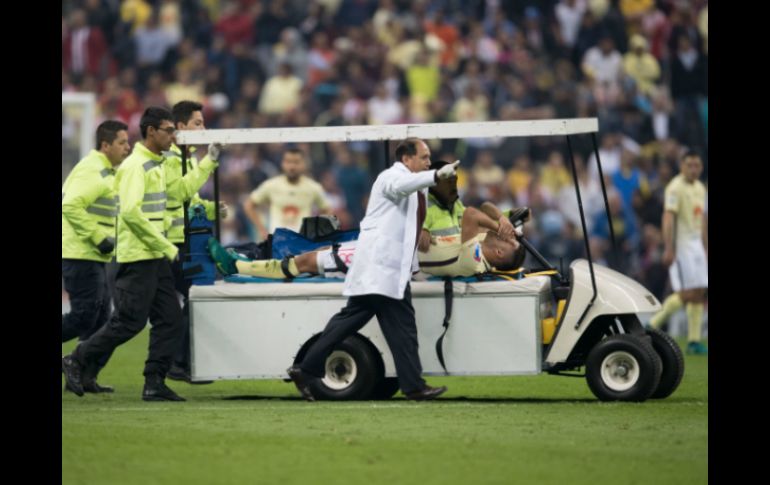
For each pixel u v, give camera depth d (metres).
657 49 100.69
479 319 39.97
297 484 26.09
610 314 39.69
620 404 38.53
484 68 100.69
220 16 101.75
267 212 86.38
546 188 91.75
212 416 35.94
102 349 40.47
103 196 44.19
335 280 41.28
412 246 38.75
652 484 26.42
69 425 33.97
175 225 43.69
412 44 99.81
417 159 39.06
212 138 41.62
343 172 88.38
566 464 28.36
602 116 97.06
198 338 41.31
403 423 34.41
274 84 98.38
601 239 89.62
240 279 41.81
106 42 100.50
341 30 102.00
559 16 102.31
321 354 39.22
